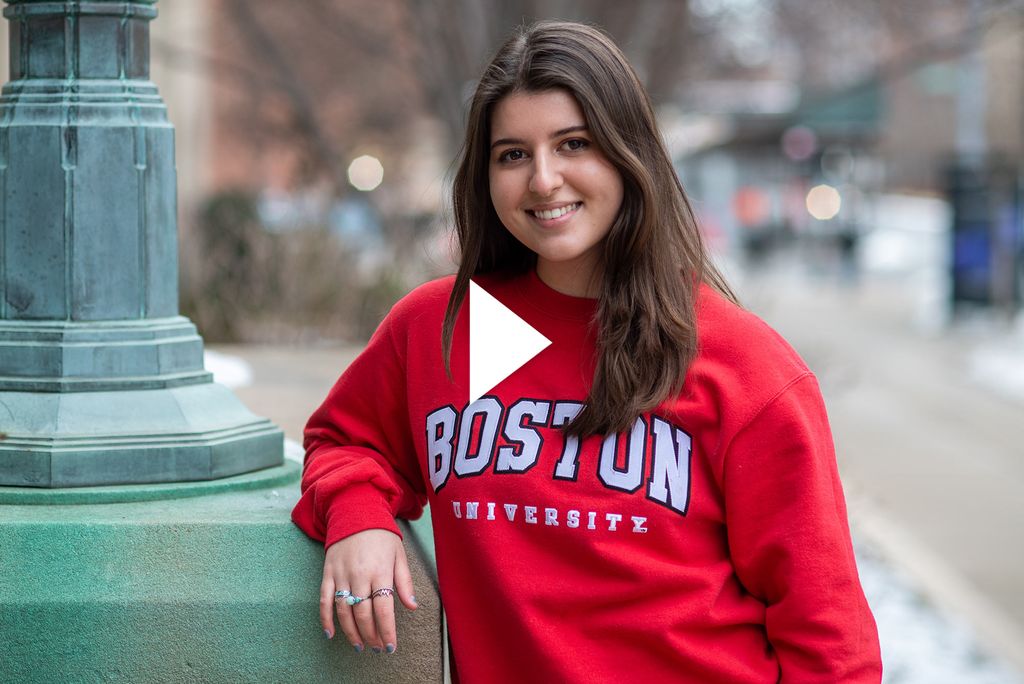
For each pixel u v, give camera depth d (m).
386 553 2.17
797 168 32.69
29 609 2.25
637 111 2.12
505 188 2.14
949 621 6.01
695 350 2.08
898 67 13.83
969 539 7.66
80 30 2.57
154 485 2.52
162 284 2.66
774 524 2.06
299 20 15.23
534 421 2.13
